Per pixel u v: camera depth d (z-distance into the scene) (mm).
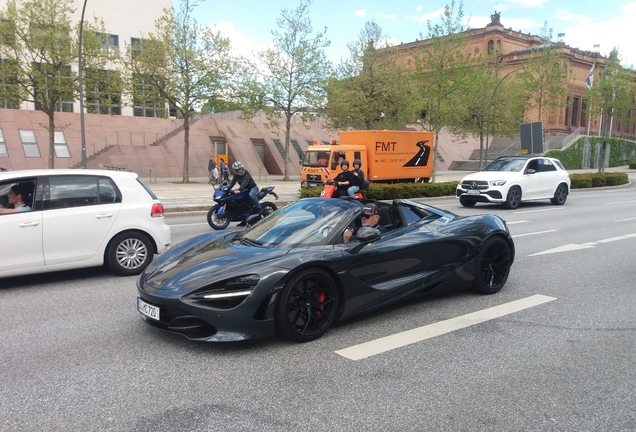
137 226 7004
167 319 4184
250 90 31734
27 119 34969
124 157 35625
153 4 47094
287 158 34969
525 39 61781
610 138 56312
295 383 3611
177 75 30328
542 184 17266
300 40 33094
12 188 6352
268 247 4691
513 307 5562
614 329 4875
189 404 3289
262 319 4141
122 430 2967
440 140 55906
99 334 4633
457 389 3559
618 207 17250
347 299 4641
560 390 3570
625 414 3244
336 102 33219
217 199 11461
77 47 24594
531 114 58062
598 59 60719
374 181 24062
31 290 6270
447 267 5559
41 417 3113
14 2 23859
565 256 8531
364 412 3207
